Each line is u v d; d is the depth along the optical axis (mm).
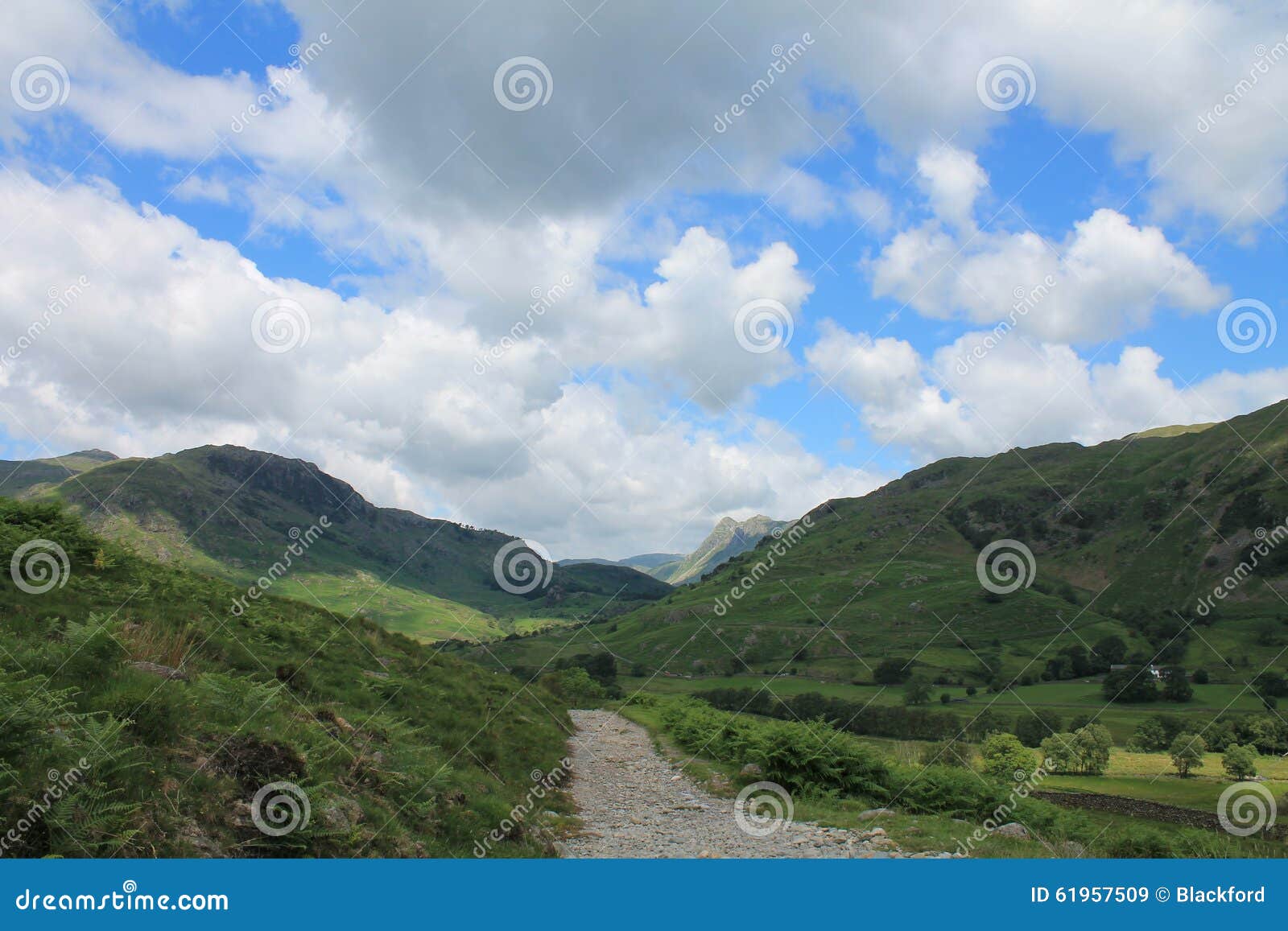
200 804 8484
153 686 10031
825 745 22750
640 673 124812
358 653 22562
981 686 116375
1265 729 64312
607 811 18734
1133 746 66688
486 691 28906
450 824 12016
